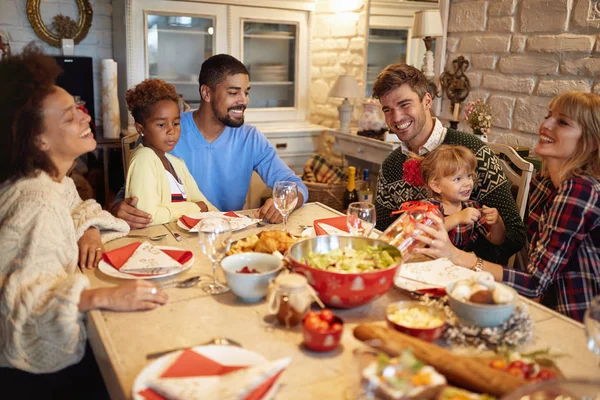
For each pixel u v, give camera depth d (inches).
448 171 68.8
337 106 154.3
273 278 46.4
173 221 72.2
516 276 54.4
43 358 46.0
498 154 99.2
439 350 34.9
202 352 37.5
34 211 48.6
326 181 140.0
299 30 159.8
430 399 30.3
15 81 50.3
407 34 137.6
